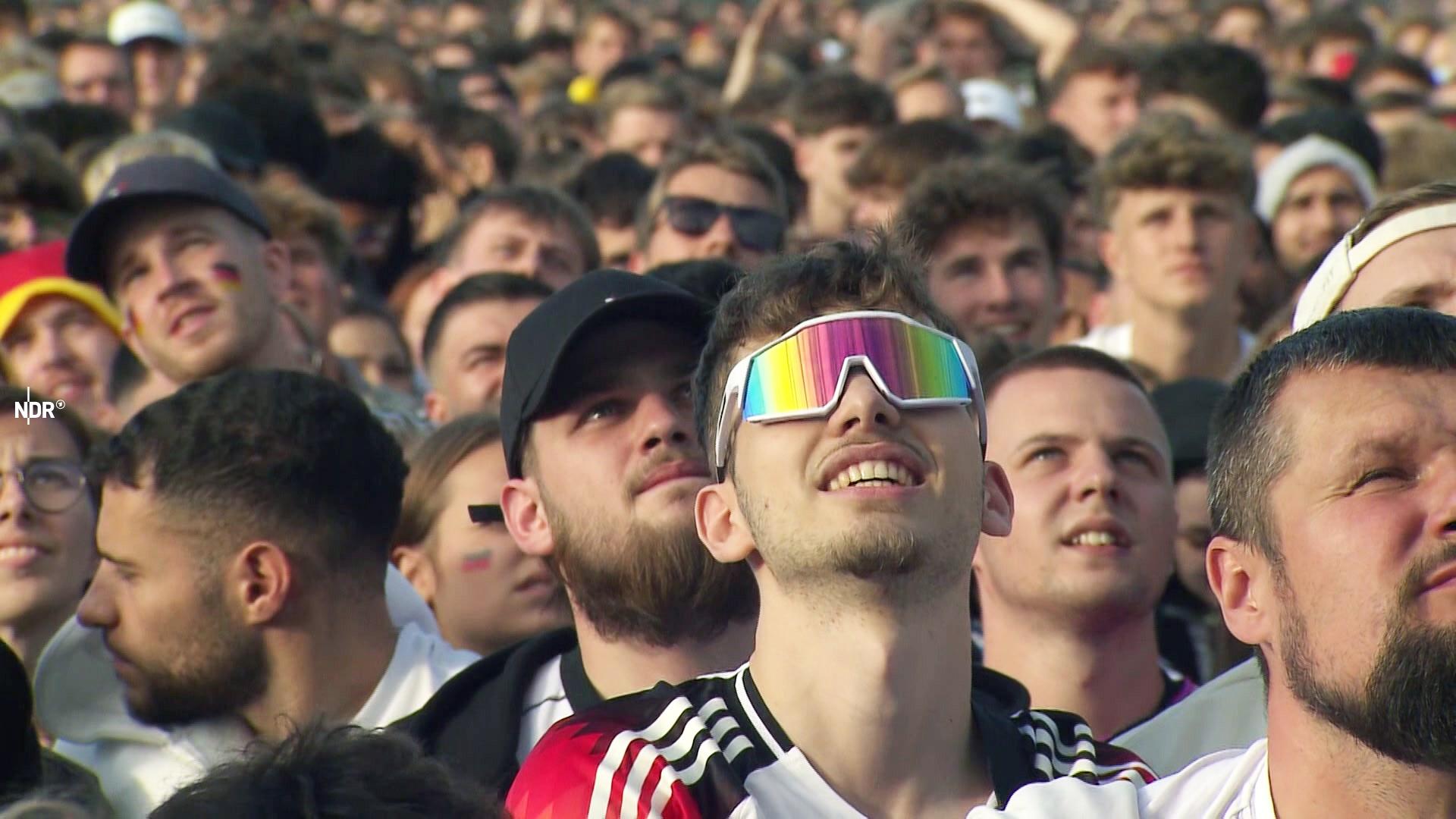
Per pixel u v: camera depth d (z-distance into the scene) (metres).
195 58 51.81
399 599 16.61
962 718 11.55
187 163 20.66
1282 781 10.04
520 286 22.88
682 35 73.56
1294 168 30.30
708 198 25.28
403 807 8.93
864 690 11.15
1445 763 9.40
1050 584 15.34
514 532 14.51
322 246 26.11
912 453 11.32
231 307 20.36
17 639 16.77
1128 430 15.62
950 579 11.32
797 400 11.30
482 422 18.20
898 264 12.03
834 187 34.88
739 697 11.57
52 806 11.61
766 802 11.02
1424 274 12.96
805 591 11.23
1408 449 9.63
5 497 16.70
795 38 65.19
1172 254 24.36
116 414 21.50
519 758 13.68
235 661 14.66
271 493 14.74
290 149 32.41
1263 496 10.07
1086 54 40.97
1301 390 10.03
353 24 71.44
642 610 13.72
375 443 15.43
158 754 14.95
